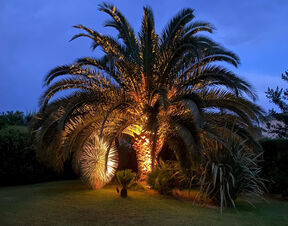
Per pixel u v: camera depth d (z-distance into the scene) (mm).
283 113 11594
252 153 8156
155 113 7031
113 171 7934
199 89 8188
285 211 6215
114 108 7375
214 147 7379
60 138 7844
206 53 8617
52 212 5148
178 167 7637
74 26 8430
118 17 8547
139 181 8484
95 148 7688
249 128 8484
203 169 6793
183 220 4977
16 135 9906
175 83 8445
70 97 7941
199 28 8375
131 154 11211
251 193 6914
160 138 7863
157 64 8125
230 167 6438
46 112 8602
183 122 6578
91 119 7430
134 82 8539
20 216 4816
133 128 8906
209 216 5352
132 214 5234
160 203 6254
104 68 8812
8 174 9070
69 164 10594
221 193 6047
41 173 9789
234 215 5555
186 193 7418
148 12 7965
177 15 8188
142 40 8062
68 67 9008
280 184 8469
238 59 8352
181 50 7410
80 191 7238
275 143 9148
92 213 5191
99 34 8539
